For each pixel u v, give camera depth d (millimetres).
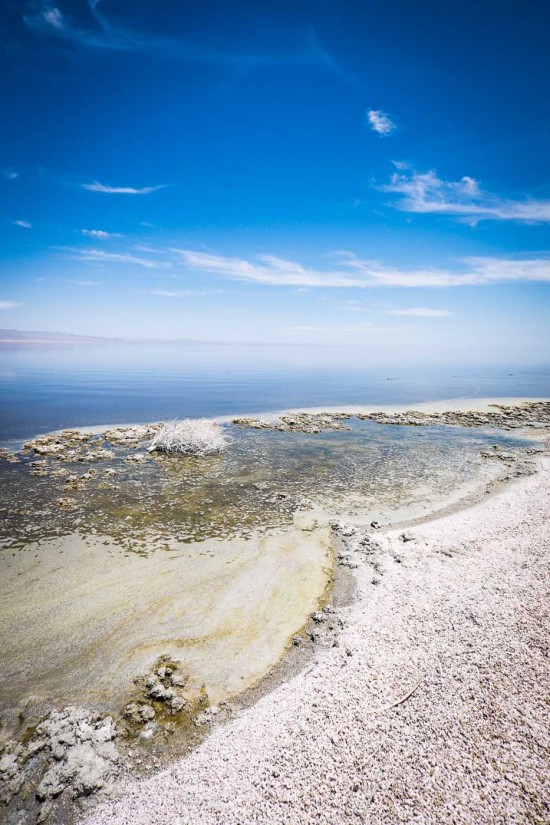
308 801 6578
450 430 36375
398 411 44906
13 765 7559
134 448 29391
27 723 8477
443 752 7160
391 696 8312
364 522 17625
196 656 10203
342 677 8969
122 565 14180
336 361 134375
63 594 12594
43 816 6805
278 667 9859
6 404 45625
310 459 26984
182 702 8898
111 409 43500
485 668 8719
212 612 11797
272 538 16125
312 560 14508
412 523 17484
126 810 6820
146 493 20641
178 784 7121
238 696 9086
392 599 11812
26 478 22609
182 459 26719
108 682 9461
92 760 7598
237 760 7395
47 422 36906
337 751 7320
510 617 10203
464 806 6367
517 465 25797
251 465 25547
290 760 7250
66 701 8969
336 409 45594
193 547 15414
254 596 12508
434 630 10086
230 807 6617
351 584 13094
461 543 14930
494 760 6977
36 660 10070
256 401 50062
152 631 11047
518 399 53719
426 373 90812
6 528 16812
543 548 13688
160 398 51344
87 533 16438
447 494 20922
